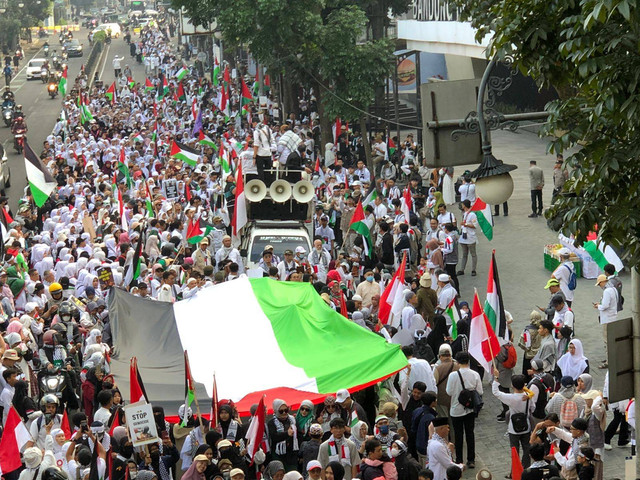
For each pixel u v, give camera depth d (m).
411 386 17.97
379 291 23.20
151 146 45.88
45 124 66.88
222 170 36.28
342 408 16.59
